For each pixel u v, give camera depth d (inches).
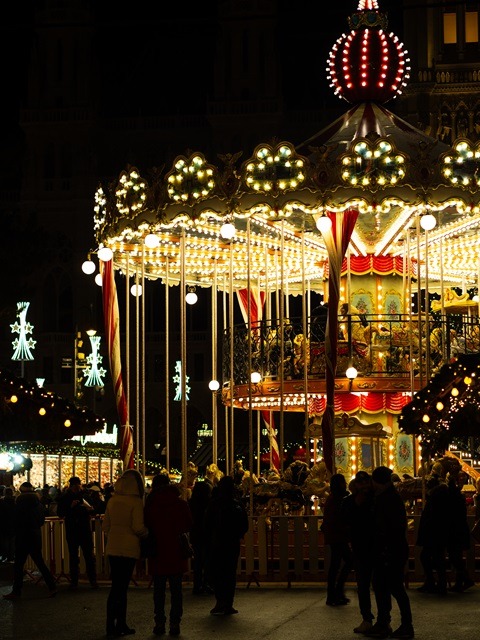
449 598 719.7
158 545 604.1
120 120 3319.4
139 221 930.7
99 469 1852.9
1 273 1920.5
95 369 2345.0
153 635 597.9
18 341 2559.1
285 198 868.6
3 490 1173.7
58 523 880.3
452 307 1229.7
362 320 1047.6
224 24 3248.0
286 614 663.1
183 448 945.5
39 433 830.5
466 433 701.9
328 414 863.7
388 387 1031.6
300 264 1190.3
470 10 2810.0
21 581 771.4
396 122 1008.9
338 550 697.0
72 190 3277.6
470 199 856.3
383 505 577.0
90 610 700.7
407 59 1039.6
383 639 574.9
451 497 743.7
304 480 936.3
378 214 992.9
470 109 2787.9
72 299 3267.7
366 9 1054.4
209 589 772.0
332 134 1004.6
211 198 884.0
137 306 1114.1
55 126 3282.5
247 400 1141.7
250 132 3213.6
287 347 1073.5
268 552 832.9
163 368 3235.7
